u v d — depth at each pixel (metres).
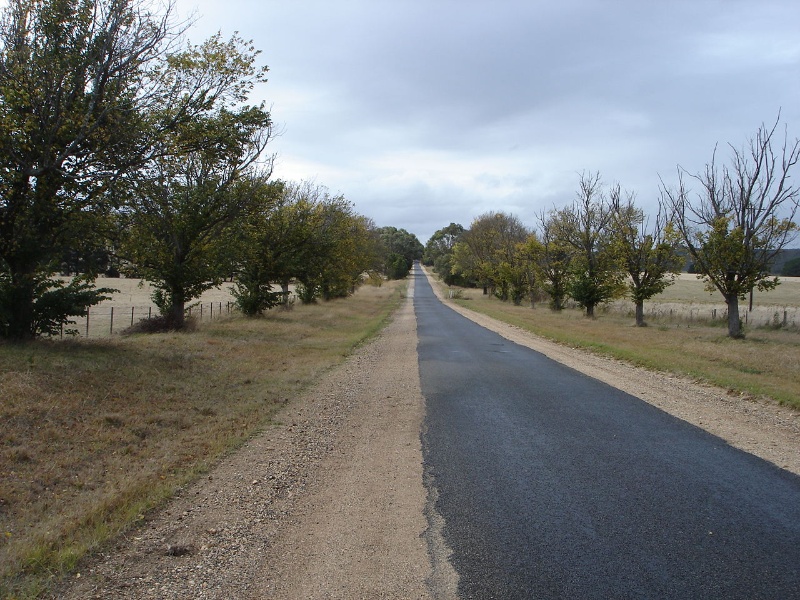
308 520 5.11
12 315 12.83
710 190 23.52
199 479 6.24
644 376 13.04
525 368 14.33
